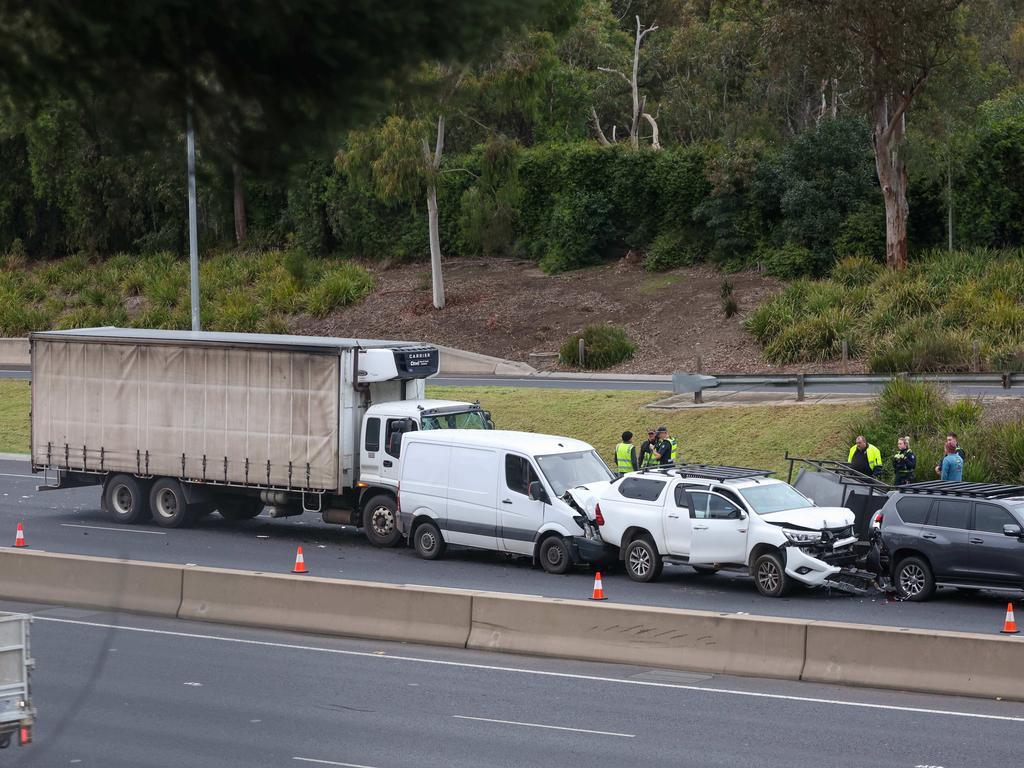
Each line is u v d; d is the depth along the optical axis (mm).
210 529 48188
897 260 89875
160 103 14188
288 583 33062
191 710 24750
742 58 115688
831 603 36156
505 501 41375
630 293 102250
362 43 13734
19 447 74000
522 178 114938
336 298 108688
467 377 87875
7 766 21125
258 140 14555
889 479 50125
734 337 88125
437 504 42625
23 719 19578
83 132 14766
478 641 30797
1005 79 112625
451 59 14461
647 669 28812
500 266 114250
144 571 34812
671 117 123812
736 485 38469
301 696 25906
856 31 81000
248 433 46438
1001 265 84812
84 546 43250
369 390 46000
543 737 22812
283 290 111500
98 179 125625
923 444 51812
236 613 33469
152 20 13219
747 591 38062
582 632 29922
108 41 13375
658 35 143625
